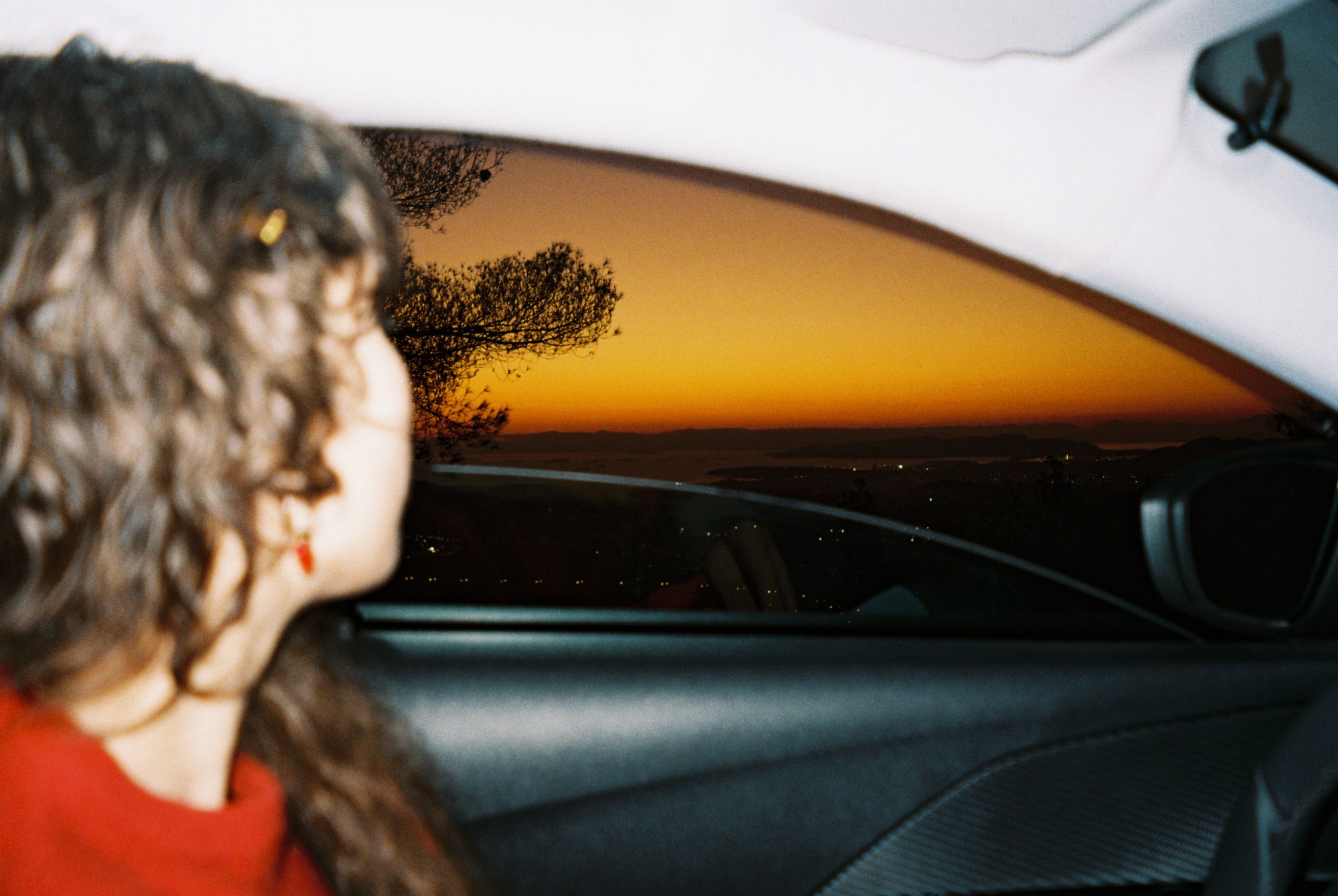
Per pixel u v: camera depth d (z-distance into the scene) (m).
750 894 1.37
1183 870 1.39
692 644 1.42
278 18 0.97
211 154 0.40
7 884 0.38
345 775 0.67
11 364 0.36
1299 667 1.44
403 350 1.44
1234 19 1.07
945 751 1.40
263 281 0.39
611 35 1.04
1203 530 1.33
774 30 1.05
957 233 1.22
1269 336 1.24
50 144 0.38
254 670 0.43
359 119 1.05
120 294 0.36
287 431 0.39
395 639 1.34
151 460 0.36
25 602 0.36
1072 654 1.46
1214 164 1.16
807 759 1.38
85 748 0.40
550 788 1.32
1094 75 1.11
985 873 1.38
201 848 0.40
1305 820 1.18
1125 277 1.22
